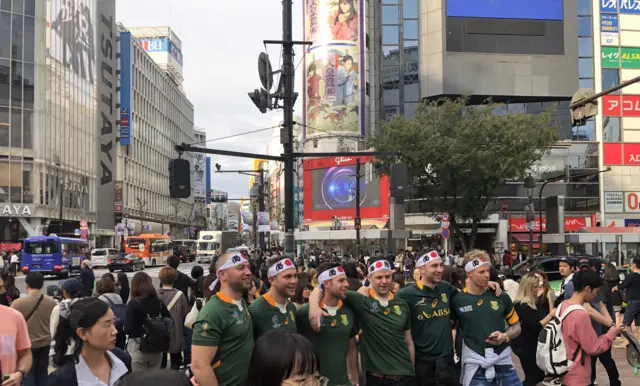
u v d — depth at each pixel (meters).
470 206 29.88
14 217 54.91
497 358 5.77
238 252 4.51
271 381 2.39
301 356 2.40
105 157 77.25
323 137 57.97
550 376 5.62
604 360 7.93
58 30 62.38
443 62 53.94
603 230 37.38
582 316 5.43
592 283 5.52
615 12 55.31
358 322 5.71
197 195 139.38
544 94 54.16
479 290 5.91
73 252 44.75
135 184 90.69
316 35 59.09
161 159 107.50
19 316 5.25
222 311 4.38
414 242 52.28
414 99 56.00
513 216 51.16
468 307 5.82
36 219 56.16
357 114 57.88
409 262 24.52
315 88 58.72
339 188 55.25
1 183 54.44
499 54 54.25
